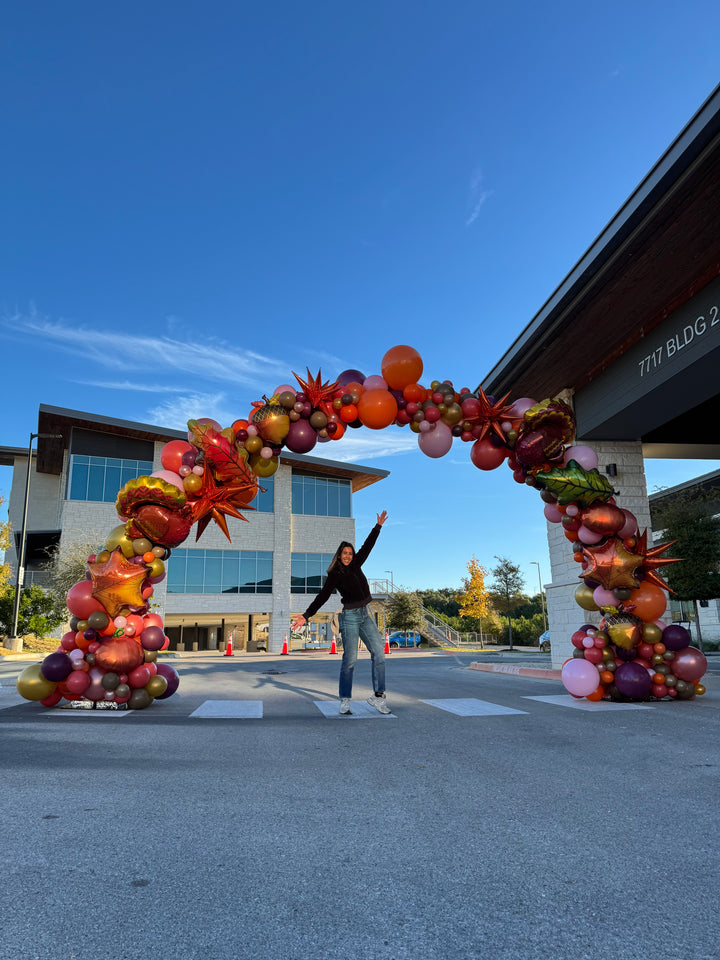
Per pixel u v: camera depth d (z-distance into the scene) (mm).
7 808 2449
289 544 33938
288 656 25984
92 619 5316
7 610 22578
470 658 22781
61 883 1773
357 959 1386
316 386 5805
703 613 27516
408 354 5988
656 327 8578
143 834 2191
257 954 1402
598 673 6082
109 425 29484
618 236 7016
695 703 5926
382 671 5277
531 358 9766
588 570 6484
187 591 31219
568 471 6160
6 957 1359
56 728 4277
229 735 4098
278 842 2139
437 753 3574
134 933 1489
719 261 7430
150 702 5523
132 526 5434
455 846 2115
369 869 1915
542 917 1603
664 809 2523
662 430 11227
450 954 1411
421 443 6324
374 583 45062
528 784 2908
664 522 17734
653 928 1542
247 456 5746
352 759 3412
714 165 5953
